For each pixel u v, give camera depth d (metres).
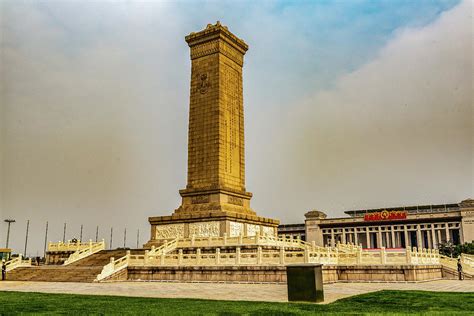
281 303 23.28
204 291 31.73
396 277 40.44
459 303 22.81
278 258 40.84
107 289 34.41
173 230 64.19
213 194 64.06
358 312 19.67
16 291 32.72
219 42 68.69
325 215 120.44
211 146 65.81
